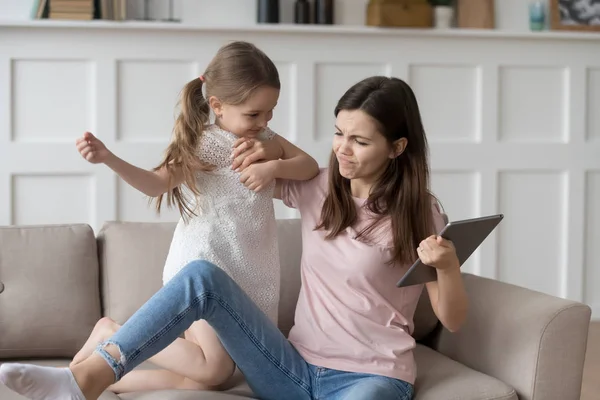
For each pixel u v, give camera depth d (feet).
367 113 6.60
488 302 7.16
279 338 6.54
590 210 14.02
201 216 6.97
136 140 12.48
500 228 13.74
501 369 6.79
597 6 13.66
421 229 6.79
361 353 6.46
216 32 12.56
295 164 7.13
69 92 12.26
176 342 6.68
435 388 6.54
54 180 12.33
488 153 13.52
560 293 14.01
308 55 12.84
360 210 6.93
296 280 7.87
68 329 7.47
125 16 12.21
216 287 6.17
